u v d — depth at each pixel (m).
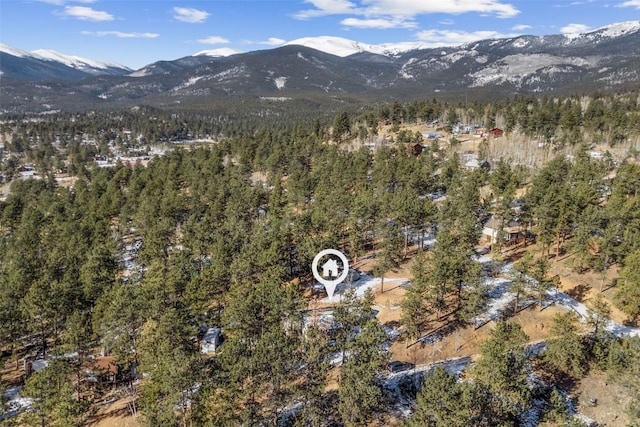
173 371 36.59
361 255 78.88
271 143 146.38
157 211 85.94
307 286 69.56
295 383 41.25
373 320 42.75
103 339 48.53
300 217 71.94
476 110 198.12
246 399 42.56
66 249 72.38
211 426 35.22
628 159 117.81
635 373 43.38
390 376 48.97
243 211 86.50
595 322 50.53
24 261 62.34
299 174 108.00
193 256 70.75
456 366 50.88
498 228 79.75
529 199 74.44
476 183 89.81
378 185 96.25
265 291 50.28
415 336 55.09
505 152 137.25
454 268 55.84
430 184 101.06
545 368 50.62
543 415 44.25
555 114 157.25
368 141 162.62
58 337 56.75
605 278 65.81
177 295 54.22
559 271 69.06
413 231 80.25
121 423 44.47
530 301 62.09
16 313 52.78
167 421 36.00
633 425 39.31
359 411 38.19
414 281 56.38
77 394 48.59
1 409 44.50
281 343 39.38
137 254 78.50
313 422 39.50
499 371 39.03
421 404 36.69
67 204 103.69
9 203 99.25
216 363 42.00
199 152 147.88
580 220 67.19
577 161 102.69
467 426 35.12
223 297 58.44
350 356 42.59
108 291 55.47
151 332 46.91
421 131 179.00
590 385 48.12
